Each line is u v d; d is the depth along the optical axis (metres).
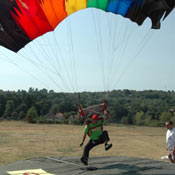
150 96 146.62
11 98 85.62
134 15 7.68
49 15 7.24
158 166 7.28
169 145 8.11
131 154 12.42
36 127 31.36
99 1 7.49
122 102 112.38
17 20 6.94
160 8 7.02
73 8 7.53
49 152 12.17
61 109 76.56
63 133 23.48
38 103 85.62
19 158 10.47
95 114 6.82
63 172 6.67
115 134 25.73
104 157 8.73
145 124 66.81
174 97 146.00
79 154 11.80
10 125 33.53
